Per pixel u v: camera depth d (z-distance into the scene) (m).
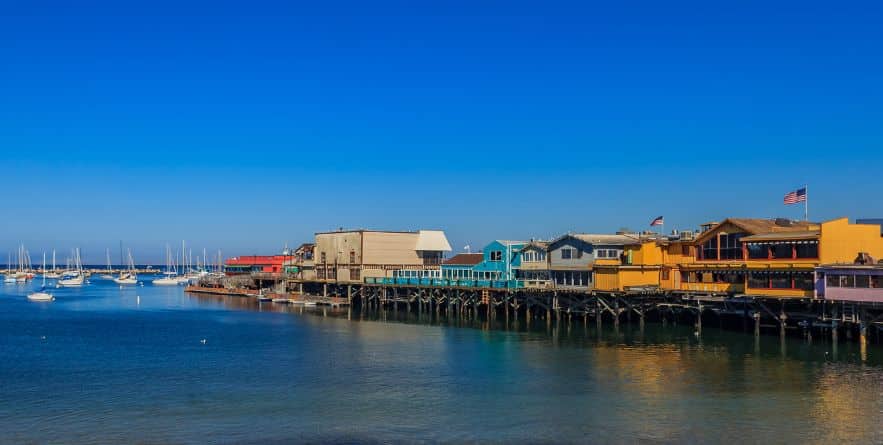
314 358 58.59
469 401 43.25
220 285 163.88
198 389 47.41
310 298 118.94
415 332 74.94
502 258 92.69
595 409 40.94
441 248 120.88
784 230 68.25
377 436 36.78
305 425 38.81
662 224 79.56
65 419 40.56
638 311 73.06
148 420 40.16
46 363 57.62
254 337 72.75
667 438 35.66
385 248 117.19
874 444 34.44
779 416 38.94
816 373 48.72
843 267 56.66
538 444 35.16
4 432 38.19
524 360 56.03
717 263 70.19
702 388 45.22
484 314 93.25
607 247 79.88
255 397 45.03
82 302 134.62
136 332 79.00
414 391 46.06
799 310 63.88
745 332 66.12
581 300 77.44
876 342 58.56
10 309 116.62
